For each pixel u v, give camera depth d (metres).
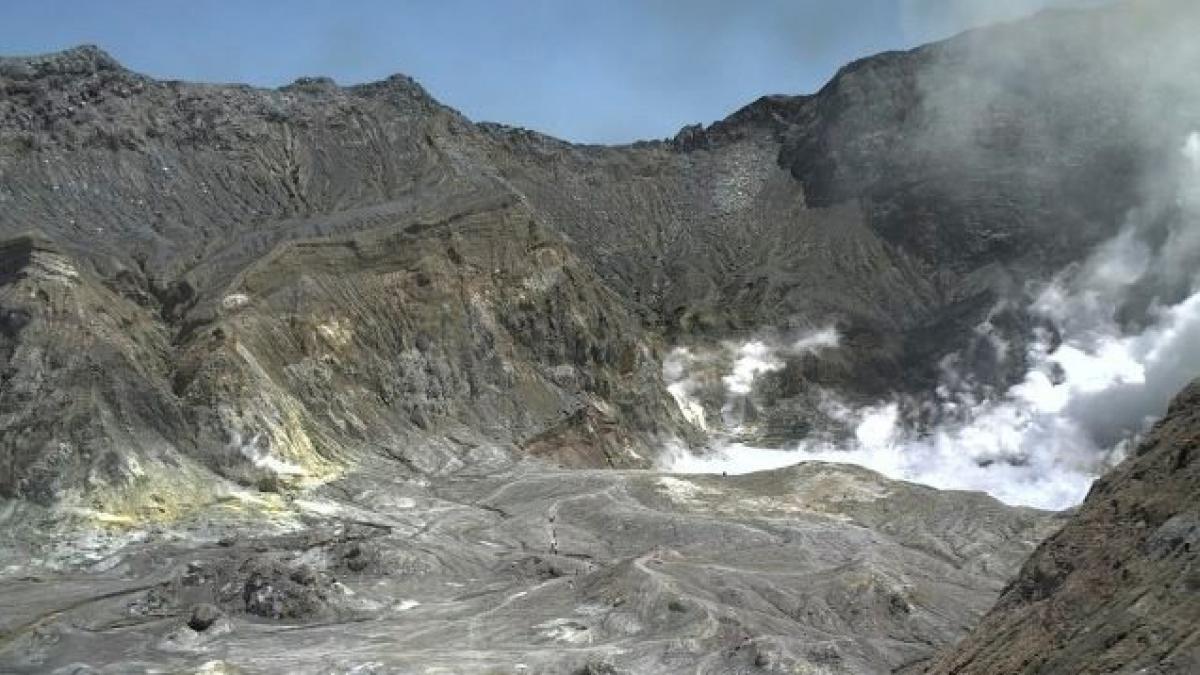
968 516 140.75
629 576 109.62
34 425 134.25
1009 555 129.00
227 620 103.31
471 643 100.81
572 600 110.19
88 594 110.56
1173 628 54.44
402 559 119.31
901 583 111.00
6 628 102.19
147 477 134.38
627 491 149.88
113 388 140.75
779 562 122.56
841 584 110.62
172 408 142.88
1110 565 63.62
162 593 108.19
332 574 115.88
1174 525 60.75
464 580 119.88
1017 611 69.88
